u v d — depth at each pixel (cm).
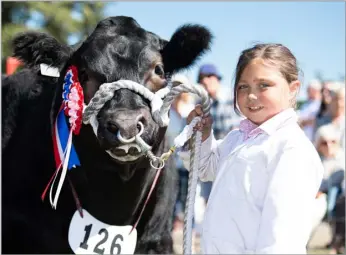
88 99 341
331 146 655
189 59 374
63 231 378
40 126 398
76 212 377
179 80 379
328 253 643
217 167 288
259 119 262
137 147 305
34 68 381
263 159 254
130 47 340
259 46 266
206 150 293
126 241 379
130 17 364
